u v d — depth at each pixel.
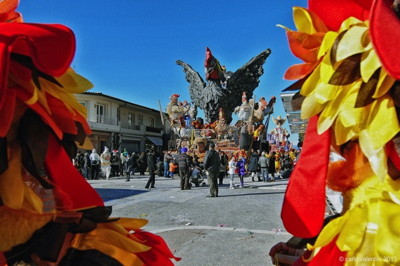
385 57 1.11
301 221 1.45
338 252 1.36
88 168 19.31
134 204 9.02
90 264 1.44
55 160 1.52
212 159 10.55
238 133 30.92
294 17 1.52
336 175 1.47
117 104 40.72
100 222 1.57
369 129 1.25
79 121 1.62
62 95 1.54
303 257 1.51
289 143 38.81
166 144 35.50
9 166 1.30
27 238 1.34
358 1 1.41
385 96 1.25
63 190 1.52
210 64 37.69
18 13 1.60
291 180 1.50
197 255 4.56
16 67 1.31
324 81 1.38
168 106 34.78
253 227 6.17
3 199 1.29
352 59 1.29
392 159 1.27
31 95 1.31
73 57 1.40
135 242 1.58
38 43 1.31
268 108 33.72
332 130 1.44
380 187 1.32
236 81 38.19
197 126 33.34
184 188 13.14
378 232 1.26
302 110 1.44
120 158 23.53
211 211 7.91
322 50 1.39
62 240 1.37
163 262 1.74
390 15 1.13
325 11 1.50
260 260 4.32
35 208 1.34
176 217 7.23
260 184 15.33
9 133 1.31
